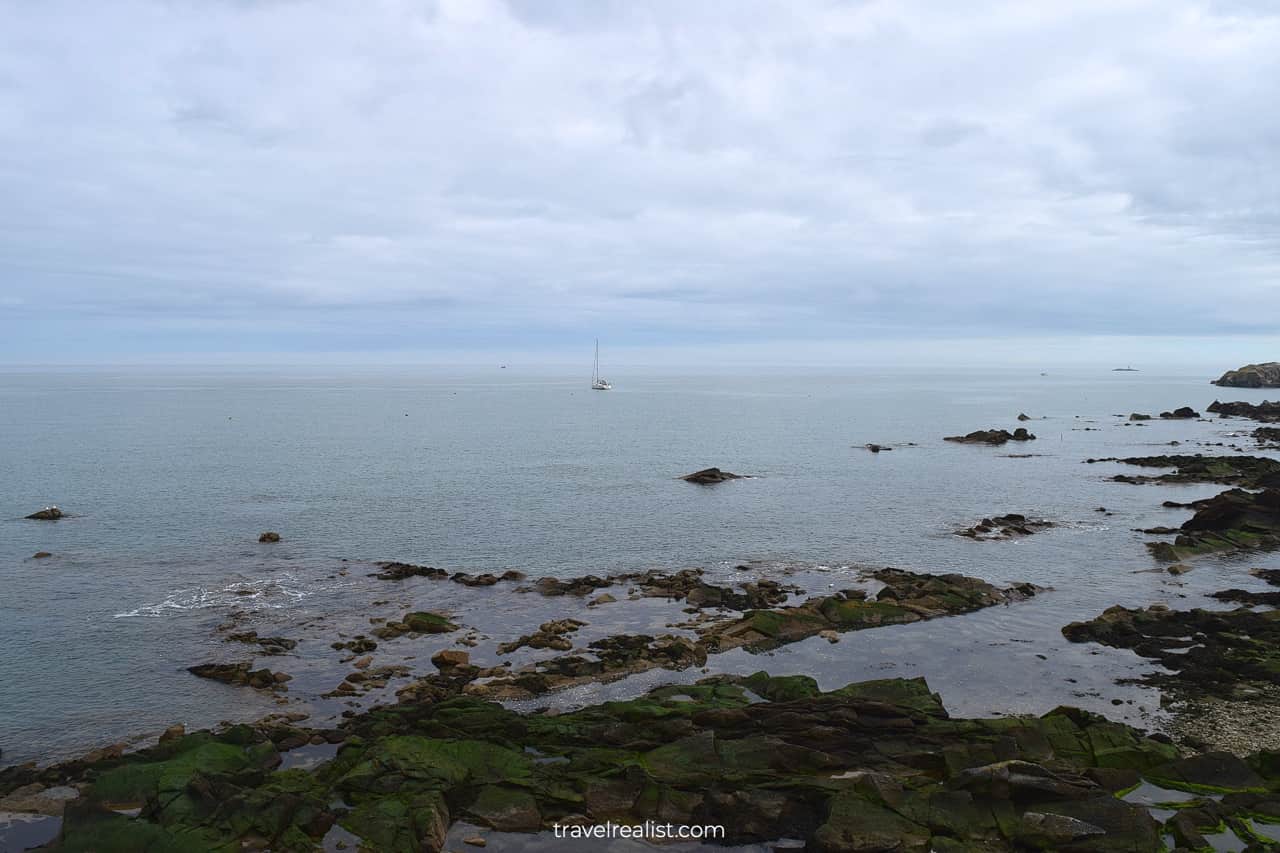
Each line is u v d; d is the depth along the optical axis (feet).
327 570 213.46
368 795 102.83
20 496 315.37
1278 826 97.09
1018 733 114.32
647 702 126.52
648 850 95.35
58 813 102.17
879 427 614.75
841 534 255.91
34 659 153.48
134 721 129.39
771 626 165.27
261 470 383.86
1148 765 108.88
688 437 543.80
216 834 95.20
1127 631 162.71
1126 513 285.23
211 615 177.88
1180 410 639.76
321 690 140.46
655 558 228.02
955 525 267.39
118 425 615.16
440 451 461.78
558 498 314.96
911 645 160.04
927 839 93.50
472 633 167.84
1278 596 183.01
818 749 112.68
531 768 108.99
